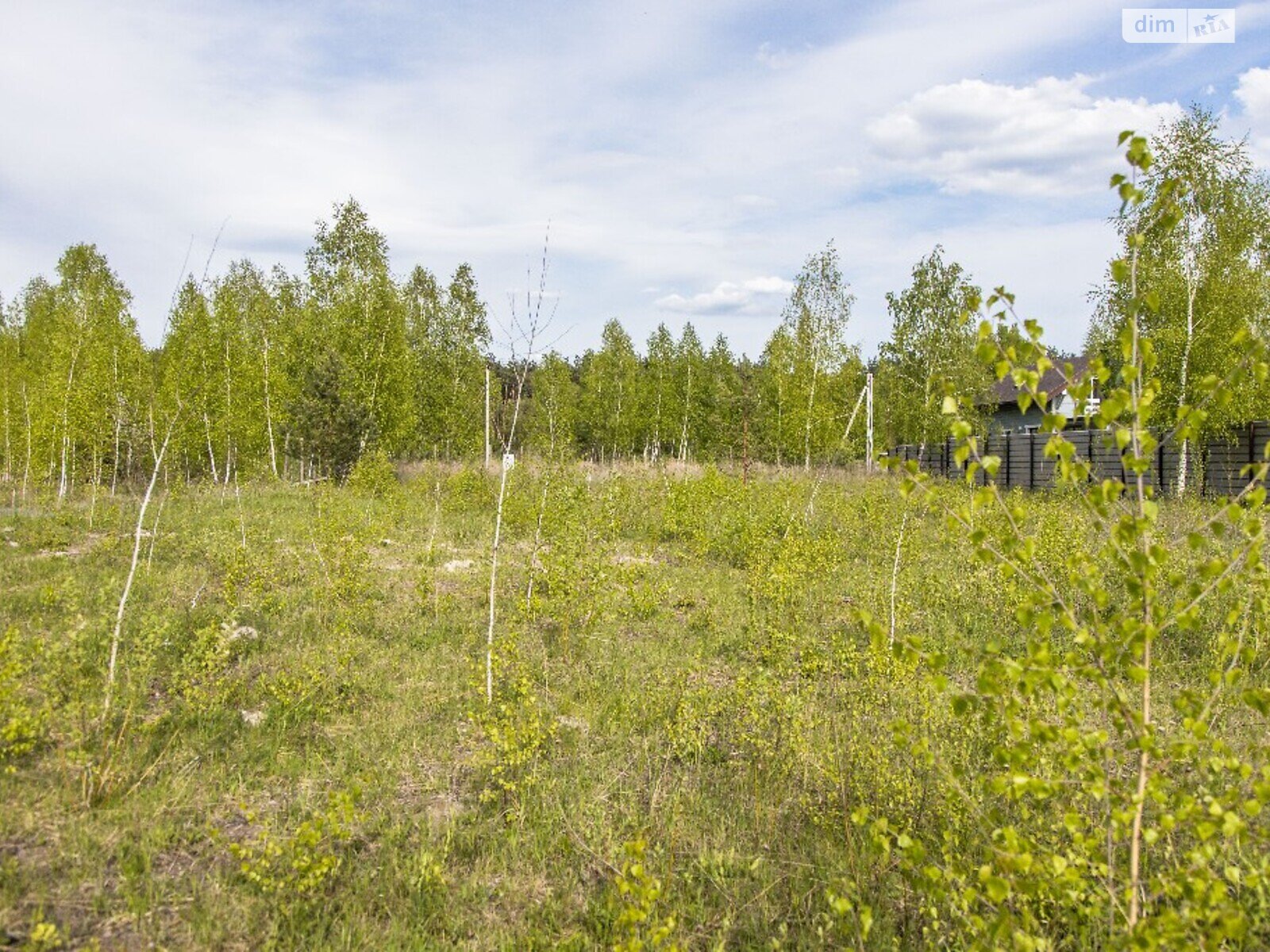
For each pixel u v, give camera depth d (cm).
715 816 448
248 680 626
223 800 446
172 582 892
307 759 498
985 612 854
